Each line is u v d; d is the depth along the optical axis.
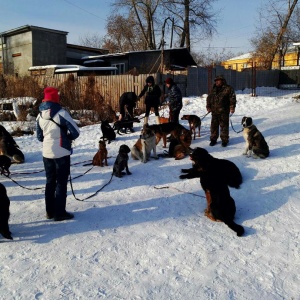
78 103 15.31
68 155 4.37
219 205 4.21
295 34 31.14
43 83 18.12
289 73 24.98
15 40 26.02
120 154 6.17
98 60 26.05
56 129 4.24
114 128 10.25
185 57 24.81
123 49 40.75
